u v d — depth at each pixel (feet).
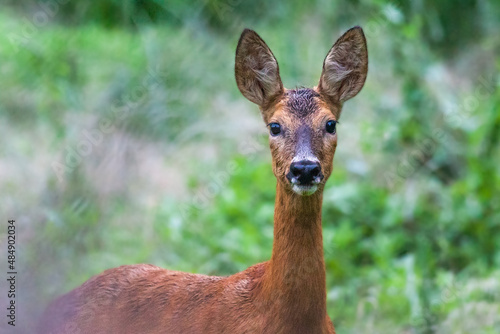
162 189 45.93
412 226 42.63
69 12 59.41
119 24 60.03
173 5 54.70
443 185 45.70
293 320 23.50
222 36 55.36
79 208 38.29
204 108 51.29
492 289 36.19
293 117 24.41
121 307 27.04
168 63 51.80
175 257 39.11
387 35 48.85
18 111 49.42
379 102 48.83
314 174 22.77
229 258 38.17
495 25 55.83
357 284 37.58
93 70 53.98
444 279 36.94
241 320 24.36
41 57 53.31
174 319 25.96
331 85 26.02
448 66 54.13
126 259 38.22
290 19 54.95
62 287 33.71
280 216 23.65
